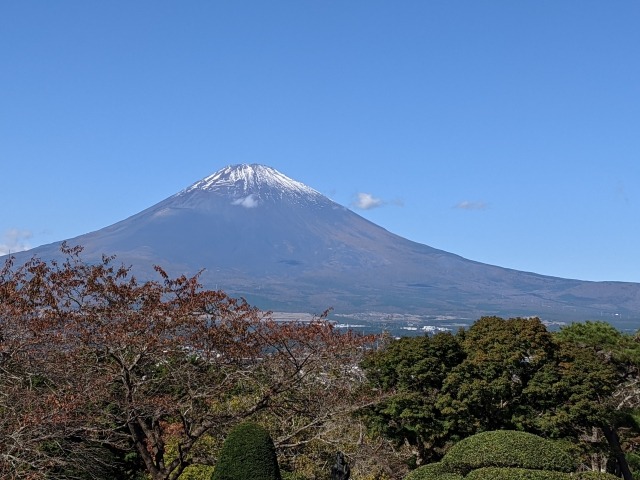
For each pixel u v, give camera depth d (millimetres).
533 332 29156
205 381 21266
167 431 23828
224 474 16797
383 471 27250
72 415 17562
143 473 23922
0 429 16844
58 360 19188
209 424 20484
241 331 21266
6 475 16438
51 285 20703
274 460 17062
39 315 19922
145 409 19047
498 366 28312
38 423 16297
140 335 19547
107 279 20828
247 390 25031
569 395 28359
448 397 28109
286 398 23000
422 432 28469
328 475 25188
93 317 19906
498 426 28953
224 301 22391
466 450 17094
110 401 18984
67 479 19219
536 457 16531
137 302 20969
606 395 29062
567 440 28109
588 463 35719
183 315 20109
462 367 28500
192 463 21109
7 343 18312
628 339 33062
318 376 23406
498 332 29906
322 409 23047
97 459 18828
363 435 28328
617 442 31016
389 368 29562
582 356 29125
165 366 21312
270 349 22391
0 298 19625
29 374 18750
